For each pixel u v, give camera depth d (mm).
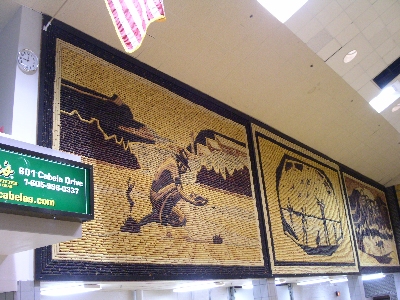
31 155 5586
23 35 8031
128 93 9695
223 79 11836
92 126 8633
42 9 8422
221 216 11047
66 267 7207
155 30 9734
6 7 8172
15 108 7457
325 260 14781
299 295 18000
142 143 9562
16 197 5262
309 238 14438
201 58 10930
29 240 5781
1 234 5312
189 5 9602
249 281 12523
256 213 12398
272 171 13859
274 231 12859
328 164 17531
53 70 8305
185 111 11125
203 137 11430
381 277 20828
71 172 5973
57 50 8539
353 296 16641
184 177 10352
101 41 9477
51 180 5695
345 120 16000
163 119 10367
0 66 8211
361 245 17859
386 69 14133
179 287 11930
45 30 8398
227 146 12219
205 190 10844
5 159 5309
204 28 10242
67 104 8328
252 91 12727
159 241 9031
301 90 13570
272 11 10641
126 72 9844
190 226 9969
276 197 13578
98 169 8398
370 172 20625
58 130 7965
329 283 19438
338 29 11633
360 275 16750
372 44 12695
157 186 9508
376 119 16750
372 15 11742
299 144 15906
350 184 18891
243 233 11578
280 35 11273
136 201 8883
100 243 7879
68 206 5766
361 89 14586
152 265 8648
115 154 8859
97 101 8930
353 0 11047
